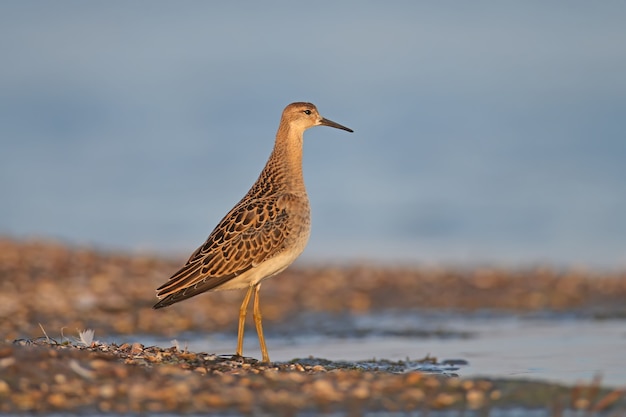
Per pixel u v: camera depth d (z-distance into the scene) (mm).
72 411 9844
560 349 15016
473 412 10172
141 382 10570
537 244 25594
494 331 17094
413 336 16781
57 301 18219
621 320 17812
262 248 13836
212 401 10250
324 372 11719
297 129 14664
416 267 23328
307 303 19734
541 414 10109
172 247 26078
